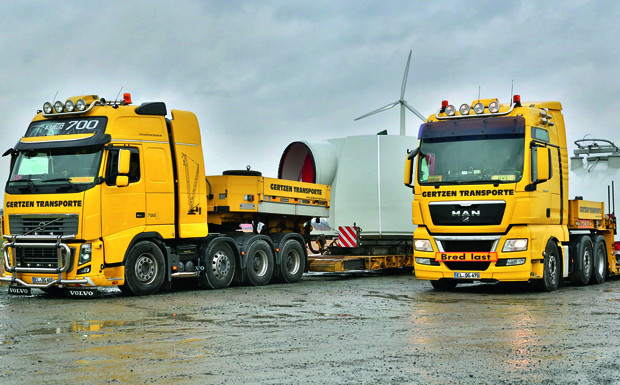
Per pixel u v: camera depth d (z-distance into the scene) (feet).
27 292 44.70
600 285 56.13
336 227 68.90
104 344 26.48
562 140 52.13
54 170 44.21
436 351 24.91
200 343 26.66
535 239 46.39
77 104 45.21
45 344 26.50
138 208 45.50
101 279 43.11
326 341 27.04
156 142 46.96
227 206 52.37
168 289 50.70
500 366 22.35
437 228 47.57
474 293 47.34
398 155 69.15
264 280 54.80
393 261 67.36
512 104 47.42
